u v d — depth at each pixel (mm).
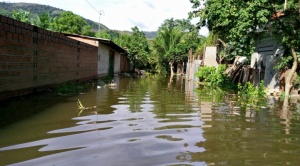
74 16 43781
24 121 5582
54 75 11070
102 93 10836
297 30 11953
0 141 4301
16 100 7734
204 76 18906
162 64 40250
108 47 24406
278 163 3746
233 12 11945
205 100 10062
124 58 35250
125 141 4523
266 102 10094
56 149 4016
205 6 14758
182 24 38750
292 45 11820
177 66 37094
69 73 13180
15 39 7621
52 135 4719
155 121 6145
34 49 8984
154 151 4059
